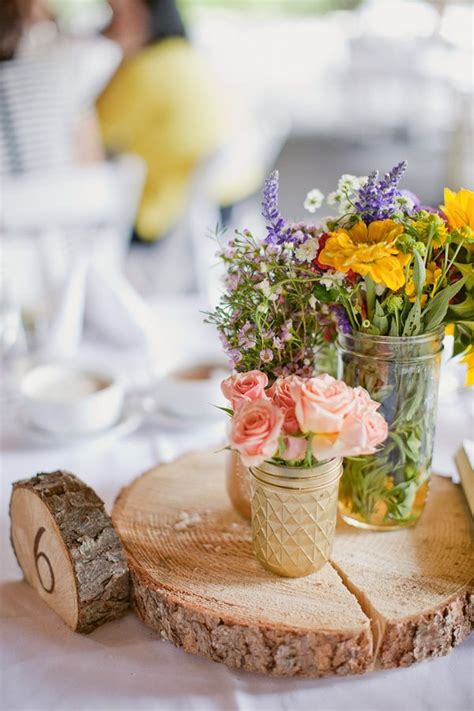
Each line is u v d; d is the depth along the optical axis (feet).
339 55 15.52
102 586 2.67
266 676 2.58
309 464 2.58
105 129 6.42
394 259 2.48
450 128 10.23
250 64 15.06
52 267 4.89
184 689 2.53
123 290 4.30
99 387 3.66
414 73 14.14
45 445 3.53
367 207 2.59
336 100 15.15
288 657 2.53
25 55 5.84
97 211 5.59
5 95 5.63
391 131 14.92
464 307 2.71
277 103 13.99
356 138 14.92
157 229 6.59
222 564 2.77
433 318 2.67
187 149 6.42
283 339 2.70
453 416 3.70
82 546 2.65
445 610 2.57
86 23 9.96
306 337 2.80
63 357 4.12
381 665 2.58
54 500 2.70
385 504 2.87
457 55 10.54
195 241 6.66
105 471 3.37
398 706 2.48
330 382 2.49
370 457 2.83
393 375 2.73
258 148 7.28
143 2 6.27
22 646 2.65
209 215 6.92
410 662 2.58
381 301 2.68
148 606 2.68
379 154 13.97
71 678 2.56
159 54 6.33
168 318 4.65
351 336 2.74
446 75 12.14
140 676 2.57
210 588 2.66
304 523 2.64
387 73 14.53
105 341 4.37
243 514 2.97
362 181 2.68
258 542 2.72
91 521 2.70
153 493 3.12
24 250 4.99
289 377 2.58
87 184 5.53
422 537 2.89
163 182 6.47
